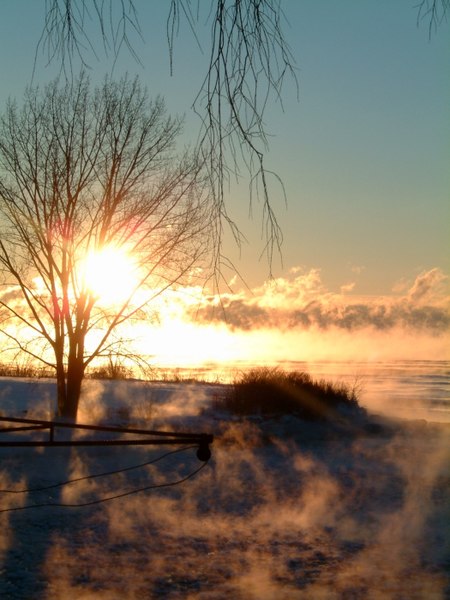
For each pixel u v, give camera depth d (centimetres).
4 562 959
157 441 841
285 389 2717
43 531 1130
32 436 1944
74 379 2322
